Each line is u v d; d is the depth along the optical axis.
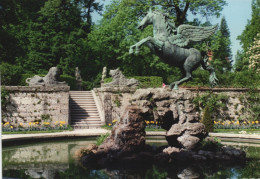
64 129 19.23
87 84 34.25
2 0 25.91
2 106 19.72
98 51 34.50
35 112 20.39
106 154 9.42
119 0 31.92
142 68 31.89
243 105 23.81
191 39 11.47
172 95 10.44
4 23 27.53
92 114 22.91
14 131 18.05
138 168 8.12
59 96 20.88
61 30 34.91
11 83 23.58
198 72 25.81
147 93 10.24
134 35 31.48
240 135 14.72
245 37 28.73
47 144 13.45
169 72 31.72
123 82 23.20
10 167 8.32
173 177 7.16
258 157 9.88
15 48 29.42
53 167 8.32
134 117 9.81
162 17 11.27
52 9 33.59
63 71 33.56
